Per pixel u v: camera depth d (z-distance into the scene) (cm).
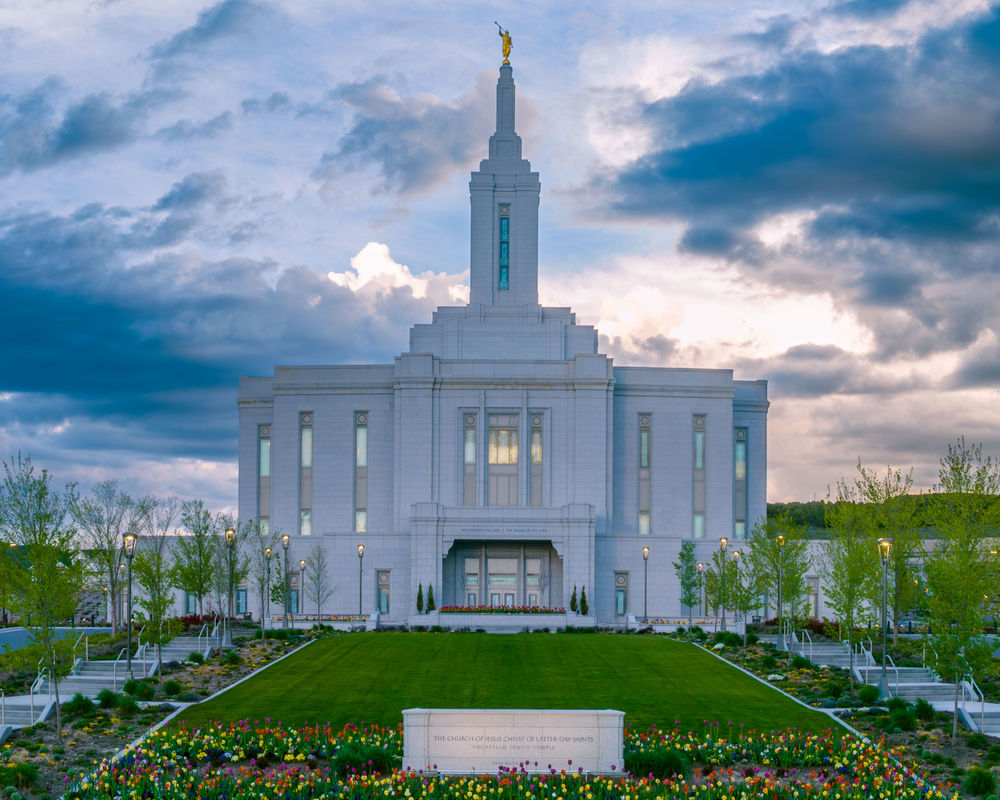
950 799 3462
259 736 3991
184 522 9856
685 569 9256
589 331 10000
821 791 3425
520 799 3262
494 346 9888
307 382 9856
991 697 5191
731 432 9912
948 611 4506
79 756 3909
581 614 8631
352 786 3356
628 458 9831
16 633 7825
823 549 9225
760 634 7619
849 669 5775
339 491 9738
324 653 6194
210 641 6544
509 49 10469
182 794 3350
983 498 4916
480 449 9500
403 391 9556
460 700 4869
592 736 3588
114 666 5609
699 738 4100
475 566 9488
